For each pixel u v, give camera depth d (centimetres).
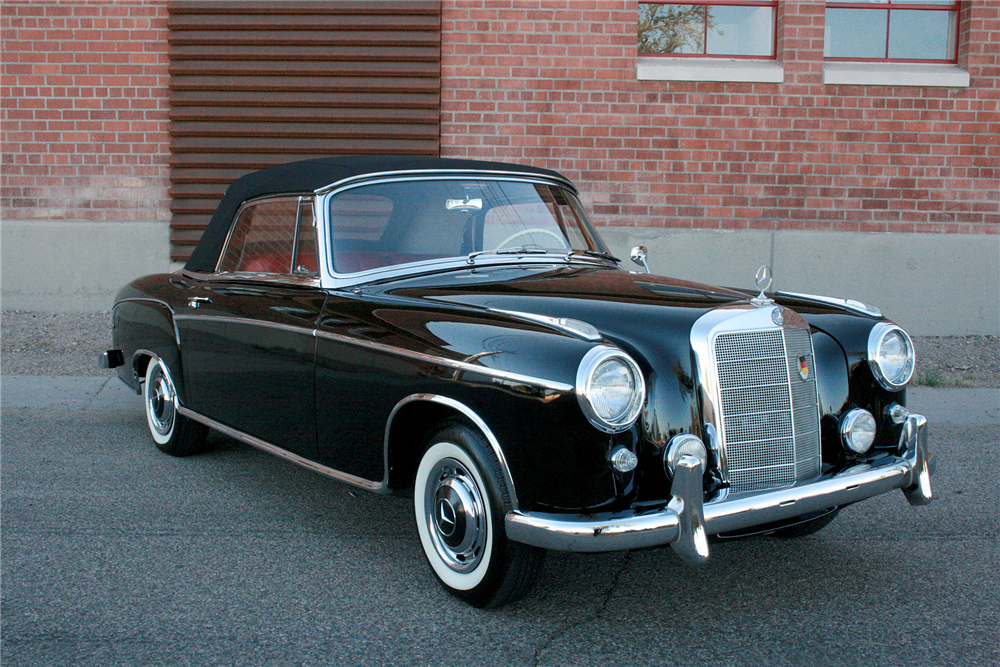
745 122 853
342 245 370
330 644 277
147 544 363
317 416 354
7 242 877
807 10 843
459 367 290
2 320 841
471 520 296
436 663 265
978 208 862
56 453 500
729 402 292
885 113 852
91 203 879
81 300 885
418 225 383
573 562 351
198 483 448
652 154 856
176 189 873
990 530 387
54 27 861
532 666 264
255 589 320
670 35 886
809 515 314
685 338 293
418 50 853
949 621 296
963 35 861
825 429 326
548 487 269
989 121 855
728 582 331
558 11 847
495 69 855
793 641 282
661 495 282
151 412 505
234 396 410
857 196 860
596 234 442
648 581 331
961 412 602
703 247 860
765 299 319
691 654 273
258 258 409
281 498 426
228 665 263
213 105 865
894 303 865
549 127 858
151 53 863
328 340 344
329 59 857
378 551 359
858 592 321
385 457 322
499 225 400
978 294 862
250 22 854
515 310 313
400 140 865
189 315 441
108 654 269
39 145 873
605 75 851
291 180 398
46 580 325
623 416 268
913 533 385
